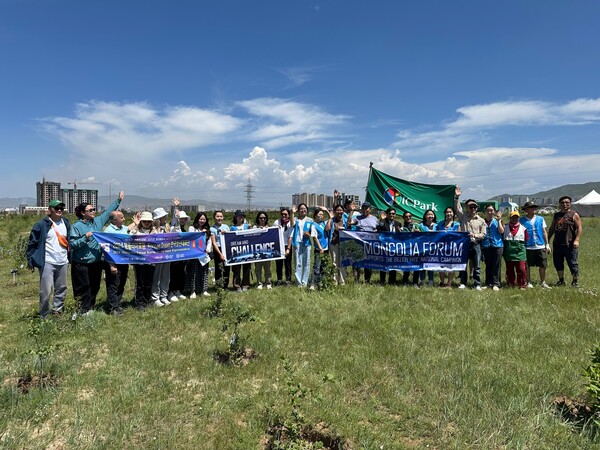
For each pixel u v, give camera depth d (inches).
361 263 425.4
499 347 228.4
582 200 2800.2
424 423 156.9
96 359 223.9
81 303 301.0
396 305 323.3
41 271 286.0
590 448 139.3
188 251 357.4
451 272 408.5
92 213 319.6
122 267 325.1
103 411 165.8
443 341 240.2
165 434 151.1
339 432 151.2
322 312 304.2
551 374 194.1
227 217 1323.8
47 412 166.7
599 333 252.1
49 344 224.5
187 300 352.2
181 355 225.6
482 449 140.3
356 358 215.0
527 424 152.9
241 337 245.4
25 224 1279.5
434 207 518.6
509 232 393.7
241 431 151.6
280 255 406.0
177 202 409.4
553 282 438.3
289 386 159.9
